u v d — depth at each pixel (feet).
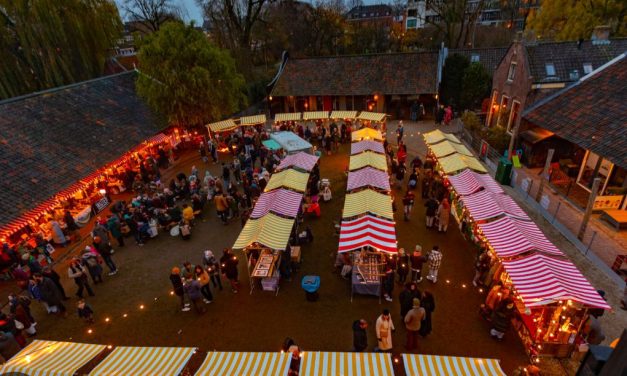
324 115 91.25
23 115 63.41
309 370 23.62
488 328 35.17
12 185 51.80
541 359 31.17
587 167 60.34
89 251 43.57
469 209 45.52
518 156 70.18
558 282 30.66
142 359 25.45
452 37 140.26
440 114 101.55
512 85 73.87
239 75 93.71
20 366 24.64
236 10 140.36
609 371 15.55
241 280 44.06
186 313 39.55
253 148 81.30
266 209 47.44
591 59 67.82
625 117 50.08
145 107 87.71
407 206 53.16
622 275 40.14
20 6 77.71
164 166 80.48
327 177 71.46
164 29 80.38
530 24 113.19
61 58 85.10
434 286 40.91
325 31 168.35
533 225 41.75
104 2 92.89
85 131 70.03
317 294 39.88
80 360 25.38
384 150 72.69
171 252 50.62
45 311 41.04
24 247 49.21
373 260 41.45
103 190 64.44
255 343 35.12
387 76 108.06
